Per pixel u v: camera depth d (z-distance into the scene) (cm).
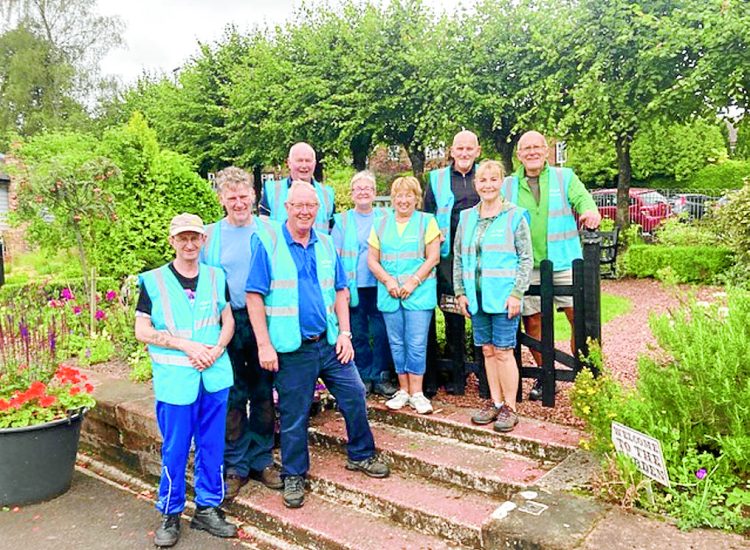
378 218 474
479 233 428
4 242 1753
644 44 1250
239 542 381
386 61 1838
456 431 436
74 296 898
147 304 370
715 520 283
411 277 450
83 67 3697
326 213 507
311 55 1975
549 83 1410
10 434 423
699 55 1245
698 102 1320
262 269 375
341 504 396
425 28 1850
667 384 326
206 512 391
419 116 1816
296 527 373
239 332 414
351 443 416
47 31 3684
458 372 504
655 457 298
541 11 1521
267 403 427
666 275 417
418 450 421
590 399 359
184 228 362
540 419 439
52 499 446
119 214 973
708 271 1166
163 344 363
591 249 434
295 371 387
